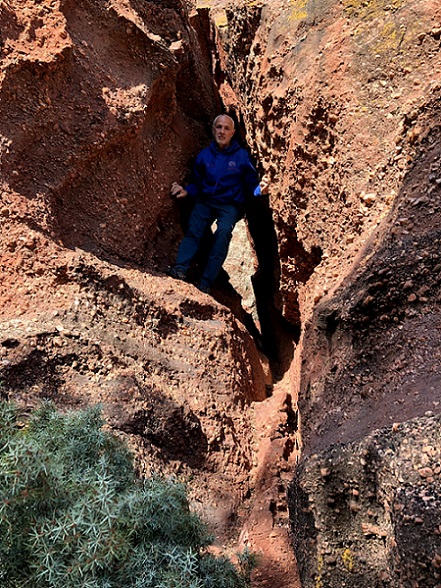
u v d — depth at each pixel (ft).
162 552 6.99
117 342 10.99
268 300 16.97
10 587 6.50
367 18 12.14
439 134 9.70
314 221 12.58
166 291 12.84
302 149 12.59
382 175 10.59
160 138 15.15
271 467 10.55
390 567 6.81
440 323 8.30
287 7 14.08
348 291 9.36
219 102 17.94
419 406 7.45
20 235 11.34
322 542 7.65
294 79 12.94
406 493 6.48
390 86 11.27
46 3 12.78
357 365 8.95
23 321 10.43
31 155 12.24
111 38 13.87
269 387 13.74
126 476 7.78
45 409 8.28
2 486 6.48
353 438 7.75
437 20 11.10
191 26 16.74
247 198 16.80
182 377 11.40
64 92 12.76
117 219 13.66
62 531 6.49
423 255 8.73
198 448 10.47
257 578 8.92
